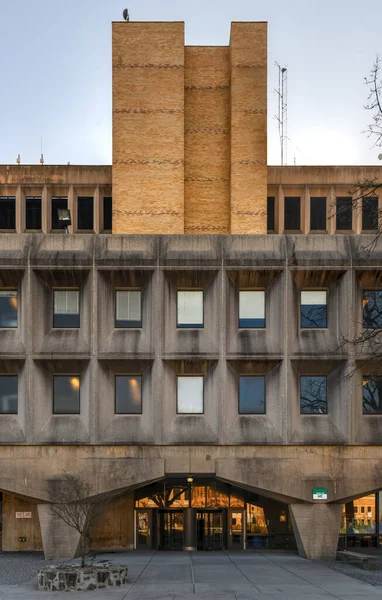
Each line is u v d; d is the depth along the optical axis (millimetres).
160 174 34375
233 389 29172
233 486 32406
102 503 27438
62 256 29078
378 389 29406
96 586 20016
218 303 29109
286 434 28609
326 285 29688
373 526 32312
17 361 28875
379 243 29453
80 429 28719
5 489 28328
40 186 35562
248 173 34500
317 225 35688
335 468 28719
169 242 29531
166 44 34906
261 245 29578
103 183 35562
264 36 35125
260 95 34875
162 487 32312
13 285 29516
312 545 28391
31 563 26844
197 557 28750
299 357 28938
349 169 35688
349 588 20203
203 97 35938
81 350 28828
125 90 34688
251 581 21562
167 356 28891
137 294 29688
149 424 28797
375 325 29406
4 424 28812
